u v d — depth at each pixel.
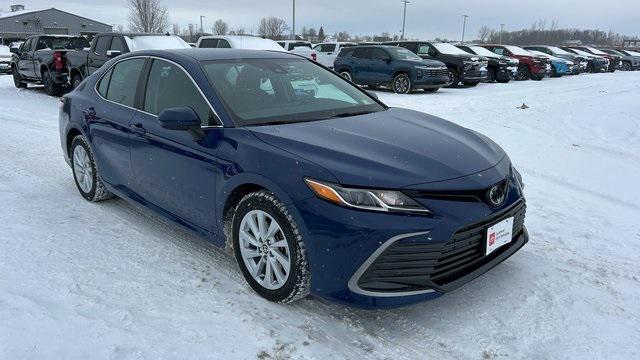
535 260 3.74
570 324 2.94
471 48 22.22
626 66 35.12
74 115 4.77
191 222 3.63
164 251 3.78
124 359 2.52
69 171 5.93
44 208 4.63
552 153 7.38
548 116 11.15
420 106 12.44
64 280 3.28
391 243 2.60
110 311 2.94
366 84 17.34
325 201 2.69
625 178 6.18
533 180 5.96
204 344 2.67
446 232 2.66
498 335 2.83
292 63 4.25
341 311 3.05
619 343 2.78
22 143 7.39
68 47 14.90
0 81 18.83
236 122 3.28
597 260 3.77
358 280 2.67
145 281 3.32
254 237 3.12
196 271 3.48
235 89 3.57
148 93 3.98
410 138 3.20
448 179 2.78
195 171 3.40
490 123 9.86
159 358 2.54
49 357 2.51
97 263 3.55
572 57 27.75
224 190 3.19
